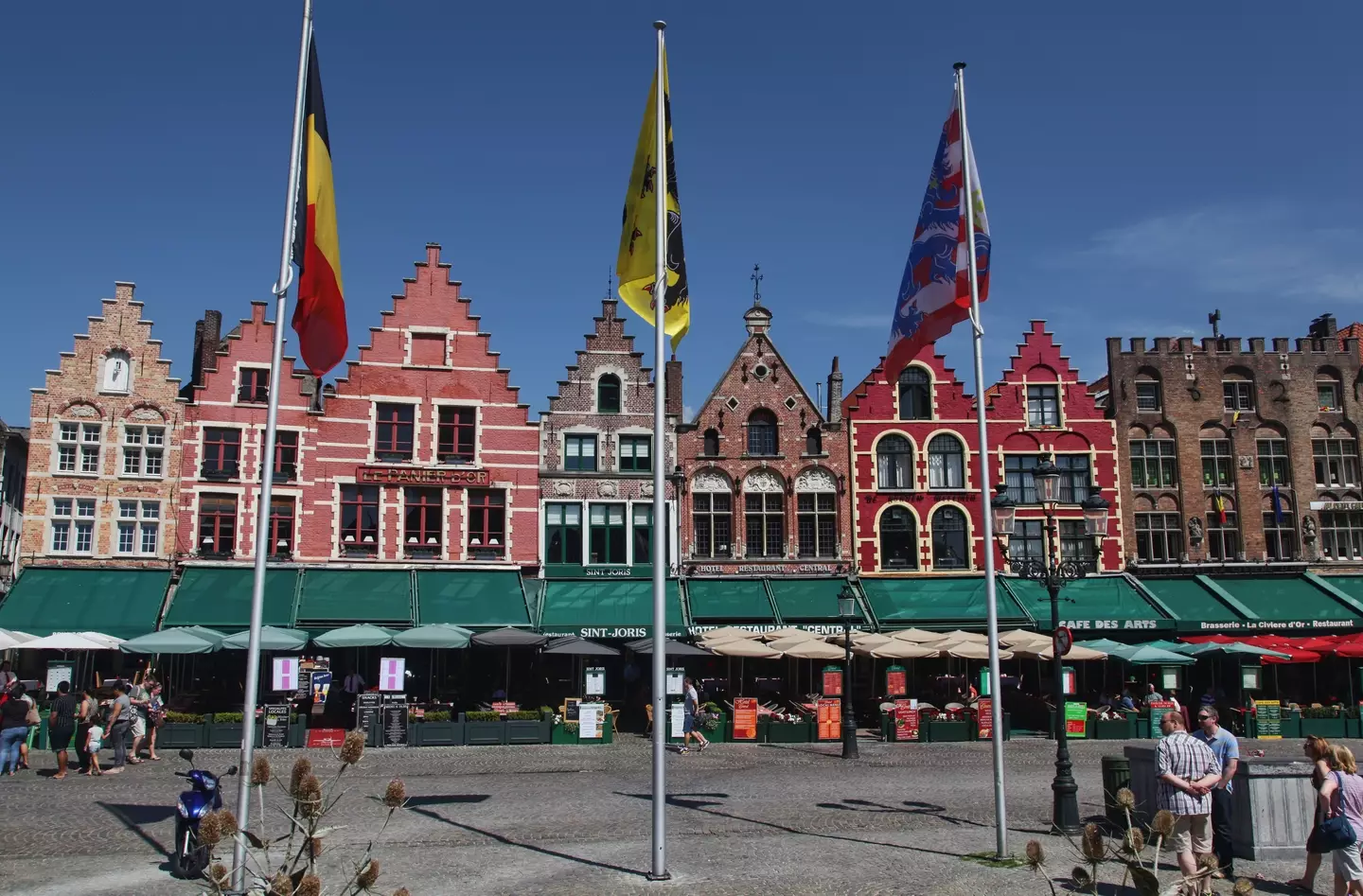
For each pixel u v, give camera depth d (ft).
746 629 122.93
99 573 120.98
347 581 125.29
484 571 130.11
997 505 68.44
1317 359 148.97
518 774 84.64
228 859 51.19
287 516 127.44
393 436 131.54
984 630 130.82
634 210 55.93
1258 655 116.26
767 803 70.13
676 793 74.49
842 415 147.13
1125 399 145.89
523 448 134.21
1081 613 132.67
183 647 100.01
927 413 143.54
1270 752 99.55
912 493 140.87
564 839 57.36
